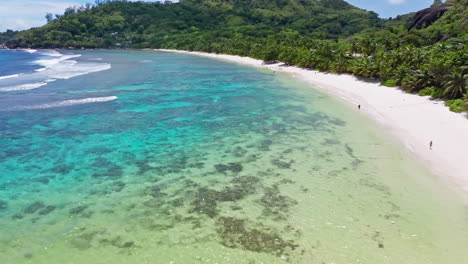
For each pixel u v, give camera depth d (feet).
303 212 58.13
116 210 59.11
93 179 71.15
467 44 176.76
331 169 75.15
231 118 118.73
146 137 98.17
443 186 66.69
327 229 53.36
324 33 588.09
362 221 55.31
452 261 46.16
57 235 51.96
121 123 111.55
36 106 130.52
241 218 56.70
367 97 149.59
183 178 71.67
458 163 75.92
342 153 84.43
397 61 174.19
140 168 76.89
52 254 47.60
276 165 77.77
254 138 96.89
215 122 113.80
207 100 148.87
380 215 57.00
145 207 60.23
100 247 49.24
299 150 86.89
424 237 51.21
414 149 85.66
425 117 111.65
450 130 97.14
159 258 46.93
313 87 183.01
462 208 59.00
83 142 93.35
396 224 54.44
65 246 49.39
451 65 136.77
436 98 132.87
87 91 163.84
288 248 48.96
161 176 72.69
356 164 77.66
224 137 98.17
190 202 61.98
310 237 51.44
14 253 47.67
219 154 84.99
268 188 66.90
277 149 87.86
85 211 58.80
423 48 208.74
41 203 61.31
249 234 52.31
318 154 83.97
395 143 90.63
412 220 55.52
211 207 60.23
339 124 109.60
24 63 317.63
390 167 75.77
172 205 60.90
